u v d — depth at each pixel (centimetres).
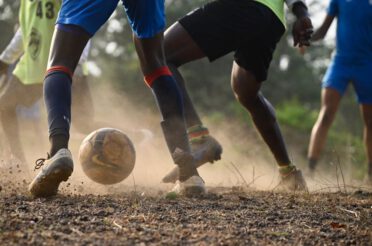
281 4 923
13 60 1083
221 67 4244
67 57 701
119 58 4000
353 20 1465
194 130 890
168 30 911
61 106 685
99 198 729
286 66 4916
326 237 594
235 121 2672
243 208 720
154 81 771
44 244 523
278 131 1005
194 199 755
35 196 705
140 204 701
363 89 1470
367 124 1475
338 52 1495
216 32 895
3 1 2950
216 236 571
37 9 1037
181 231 582
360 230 630
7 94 1062
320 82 4938
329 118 1469
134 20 760
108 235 557
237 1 900
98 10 709
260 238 579
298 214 702
